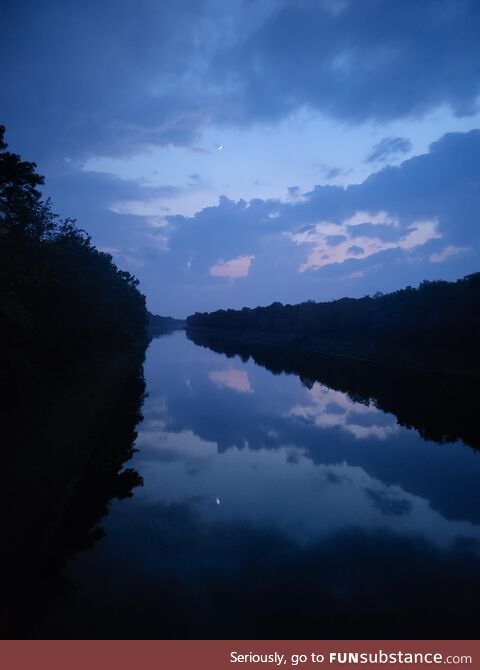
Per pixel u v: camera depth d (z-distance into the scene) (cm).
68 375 2523
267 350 7294
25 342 1698
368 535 1116
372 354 5462
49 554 984
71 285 2153
